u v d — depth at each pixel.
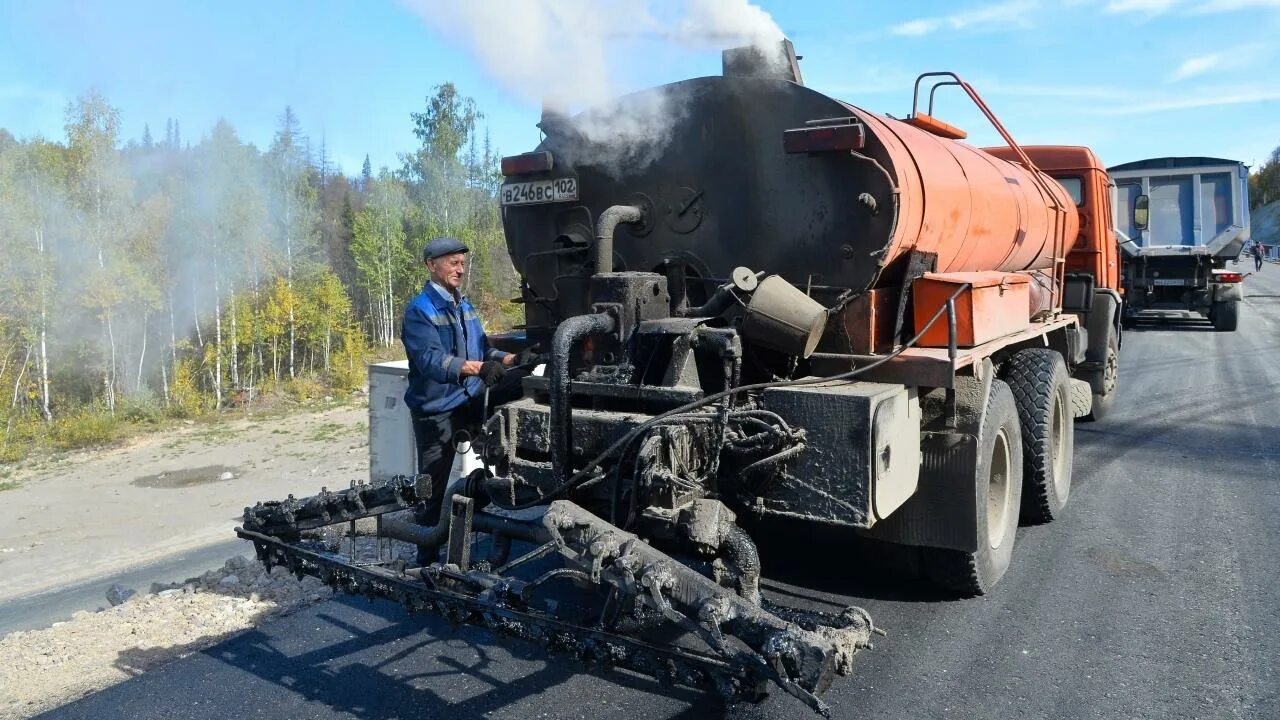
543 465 3.55
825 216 3.78
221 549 7.23
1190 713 3.19
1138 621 4.01
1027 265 6.09
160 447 13.92
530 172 4.52
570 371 3.72
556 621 2.97
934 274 4.04
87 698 3.50
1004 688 3.43
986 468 4.10
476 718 3.29
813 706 2.33
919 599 4.36
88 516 9.36
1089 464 7.05
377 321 31.16
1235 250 17.06
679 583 2.69
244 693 3.52
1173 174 16.98
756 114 3.91
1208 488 6.28
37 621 5.52
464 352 4.20
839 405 3.25
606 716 3.29
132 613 4.52
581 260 4.49
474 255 30.80
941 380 3.53
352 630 4.14
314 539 4.05
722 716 3.27
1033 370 5.33
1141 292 17.66
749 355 3.80
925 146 4.25
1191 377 11.68
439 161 30.91
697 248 4.12
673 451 3.16
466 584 3.21
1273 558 4.80
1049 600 4.29
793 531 5.33
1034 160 8.10
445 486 4.20
